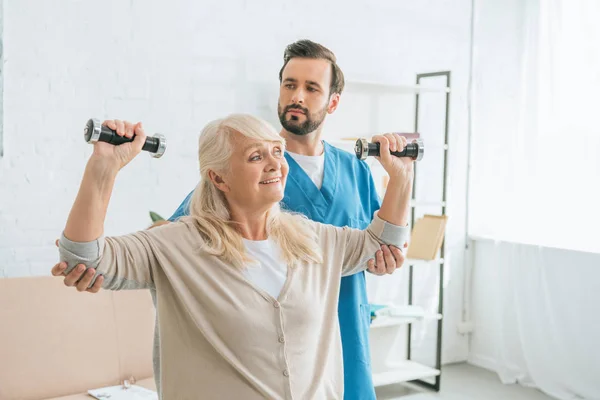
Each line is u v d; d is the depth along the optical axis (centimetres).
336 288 146
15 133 275
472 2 405
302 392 133
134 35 300
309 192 179
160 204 312
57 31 281
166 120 310
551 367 365
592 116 362
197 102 318
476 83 413
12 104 274
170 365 132
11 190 277
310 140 181
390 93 381
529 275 375
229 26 324
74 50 286
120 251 126
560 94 376
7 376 235
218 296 129
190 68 315
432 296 407
